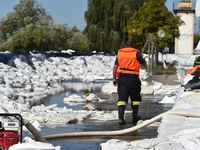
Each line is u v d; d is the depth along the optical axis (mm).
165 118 8711
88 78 34219
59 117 11320
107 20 80438
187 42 95875
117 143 7699
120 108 10977
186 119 8625
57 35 74625
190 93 13484
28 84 22500
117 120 11711
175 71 45344
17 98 17172
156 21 61969
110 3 81750
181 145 6133
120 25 79812
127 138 8734
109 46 79500
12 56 31562
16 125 6395
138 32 63281
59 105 15570
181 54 91500
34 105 15531
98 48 79375
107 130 9930
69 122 11188
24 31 70188
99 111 13273
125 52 11367
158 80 24688
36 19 78000
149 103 16234
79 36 76938
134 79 11188
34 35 69562
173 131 7445
